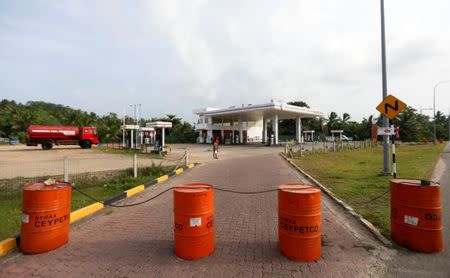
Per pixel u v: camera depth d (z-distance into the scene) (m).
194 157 21.77
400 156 20.75
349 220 5.61
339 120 79.44
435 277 3.39
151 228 5.27
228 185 9.58
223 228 5.20
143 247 4.37
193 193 3.92
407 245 4.18
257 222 5.53
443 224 5.18
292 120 74.88
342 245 4.35
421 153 23.16
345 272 3.53
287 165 15.70
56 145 34.06
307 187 4.18
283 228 3.97
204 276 3.46
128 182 9.64
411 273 3.49
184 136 58.28
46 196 4.25
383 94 12.02
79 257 4.04
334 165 15.09
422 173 11.39
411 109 57.19
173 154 25.19
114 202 7.36
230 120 57.41
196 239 3.92
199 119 55.03
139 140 33.56
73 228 5.30
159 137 38.38
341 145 32.06
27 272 3.63
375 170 12.74
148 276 3.48
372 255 3.99
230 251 4.19
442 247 4.10
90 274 3.55
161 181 10.57
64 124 66.31
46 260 3.96
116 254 4.12
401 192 4.25
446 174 11.29
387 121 11.32
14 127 62.62
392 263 3.74
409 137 55.38
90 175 11.34
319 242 3.90
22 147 36.97
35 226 4.18
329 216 5.90
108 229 5.23
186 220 3.92
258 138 59.72
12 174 11.70
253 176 11.59
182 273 3.54
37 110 72.00
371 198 7.23
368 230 5.00
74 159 18.56
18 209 6.36
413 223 4.11
